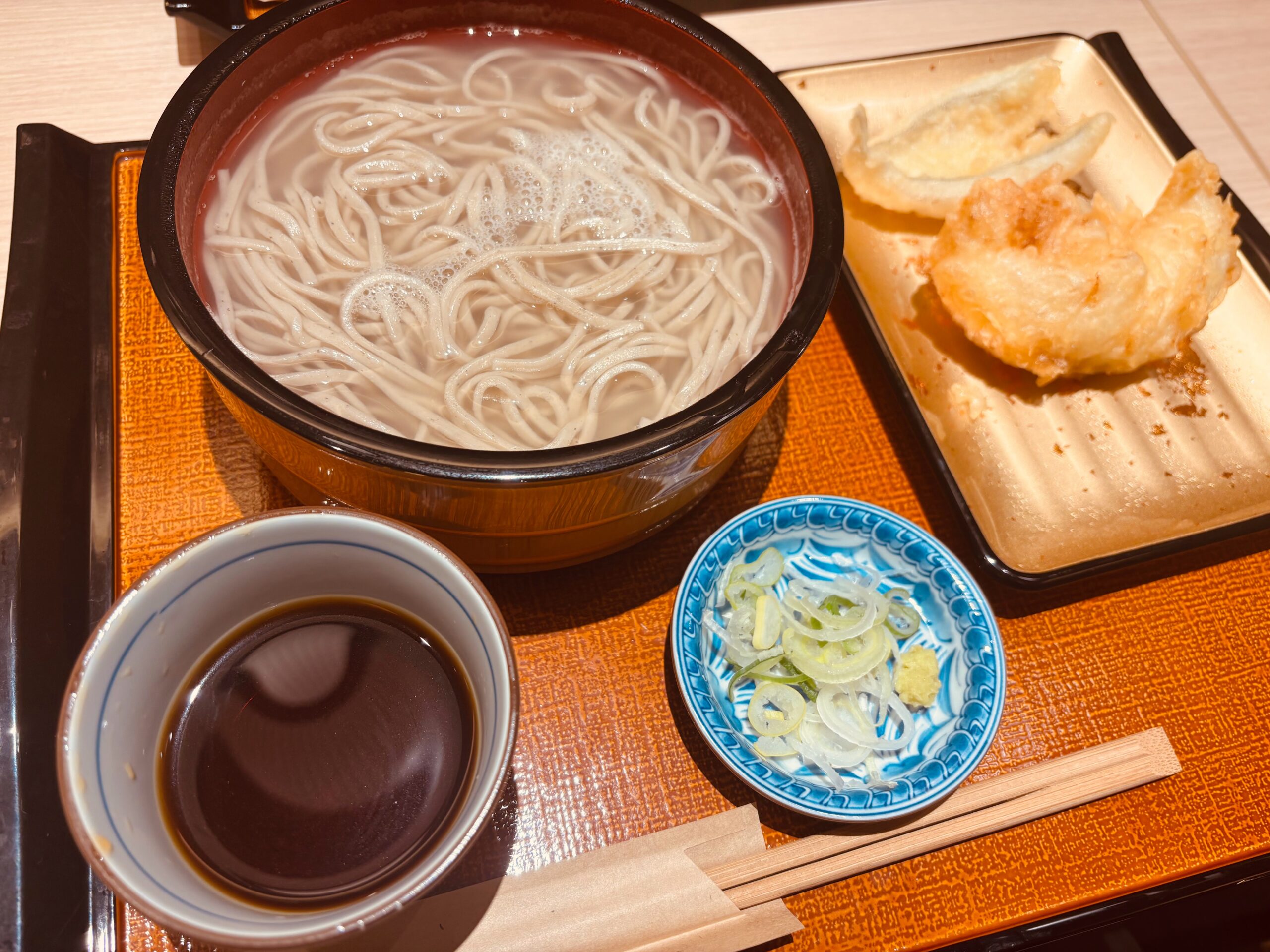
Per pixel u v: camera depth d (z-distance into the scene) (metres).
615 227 0.36
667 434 0.26
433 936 0.26
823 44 0.50
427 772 0.25
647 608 0.33
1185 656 0.34
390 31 0.37
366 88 0.37
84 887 0.27
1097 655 0.34
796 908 0.28
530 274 0.34
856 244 0.42
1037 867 0.30
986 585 0.35
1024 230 0.39
